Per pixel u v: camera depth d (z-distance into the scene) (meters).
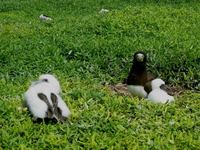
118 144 7.55
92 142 7.54
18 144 7.44
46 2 23.05
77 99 9.40
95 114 8.52
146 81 9.93
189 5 20.56
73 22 17.16
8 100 9.02
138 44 13.66
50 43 13.83
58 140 7.57
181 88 11.27
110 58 12.41
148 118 8.56
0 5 22.23
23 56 12.47
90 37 14.49
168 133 8.08
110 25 15.41
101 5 22.12
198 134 8.15
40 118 7.91
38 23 17.78
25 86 10.02
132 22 15.86
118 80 11.48
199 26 16.23
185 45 13.57
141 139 7.82
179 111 9.02
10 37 14.85
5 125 7.95
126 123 8.32
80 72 11.70
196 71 11.63
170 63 12.03
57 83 8.91
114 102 9.11
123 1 22.80
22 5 22.27
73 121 8.27
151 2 22.08
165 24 16.09
